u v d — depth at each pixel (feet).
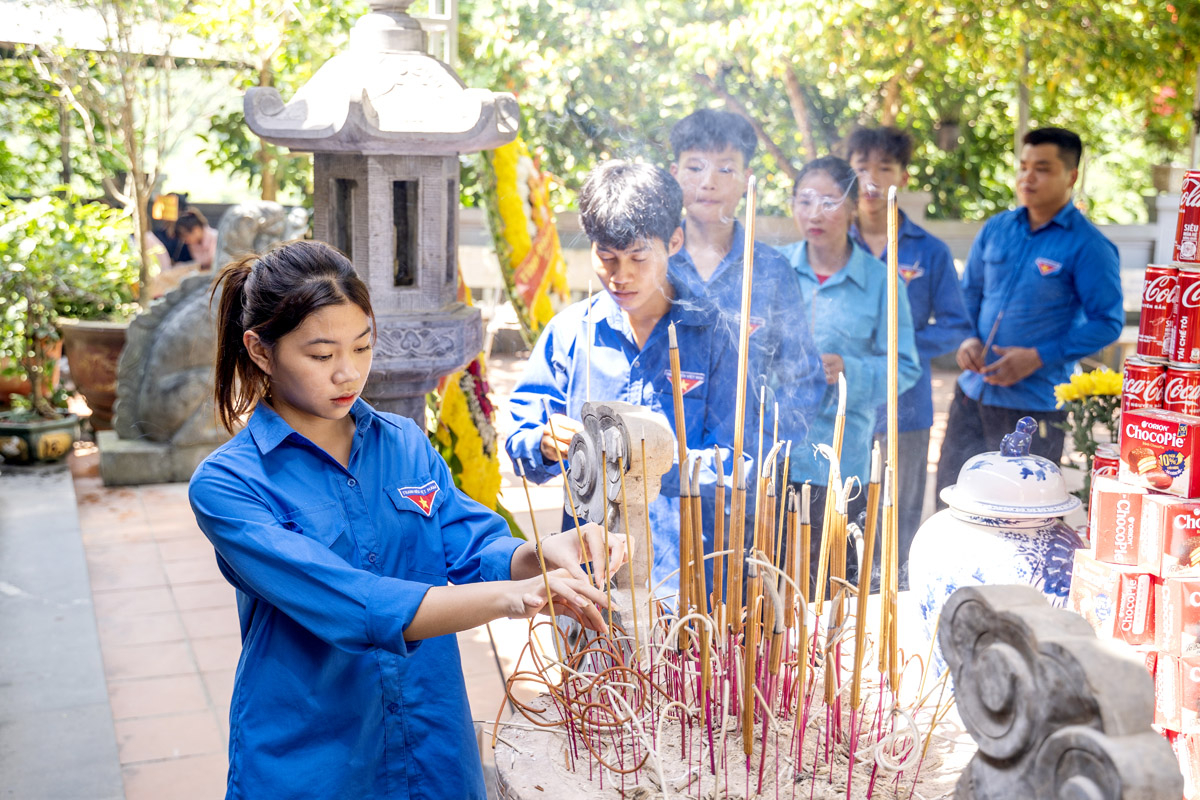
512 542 3.88
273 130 6.44
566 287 9.72
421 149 6.57
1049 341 7.95
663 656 3.78
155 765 7.93
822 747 3.64
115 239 18.01
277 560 3.39
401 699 3.76
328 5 17.94
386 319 6.66
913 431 7.80
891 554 3.49
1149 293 3.67
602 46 8.18
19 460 15.78
